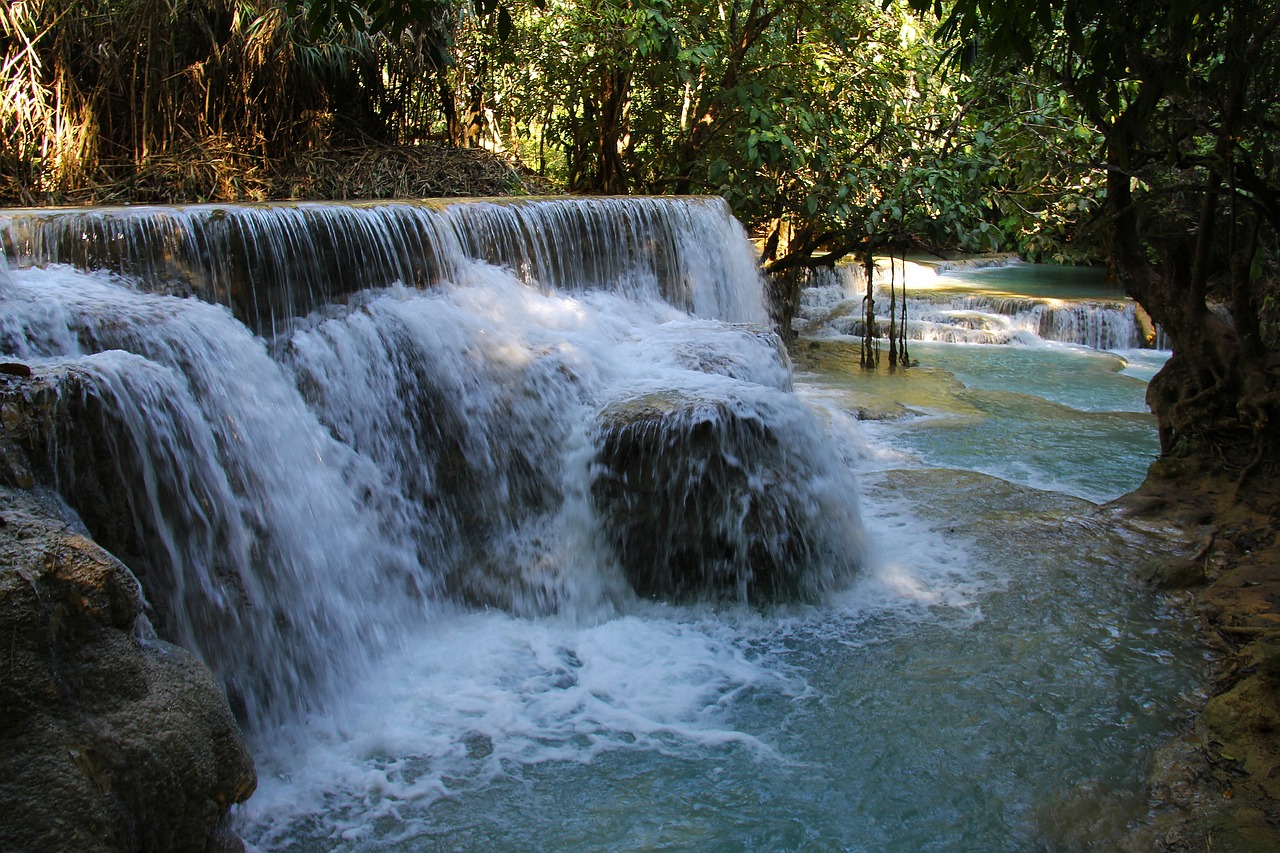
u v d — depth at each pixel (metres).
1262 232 8.30
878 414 10.54
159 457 4.58
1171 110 7.04
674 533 6.21
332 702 5.09
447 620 6.03
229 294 6.40
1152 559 6.68
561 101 13.84
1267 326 8.69
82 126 9.19
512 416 6.71
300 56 10.28
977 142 11.23
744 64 13.34
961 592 6.34
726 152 13.66
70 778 2.83
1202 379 7.69
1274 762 4.28
